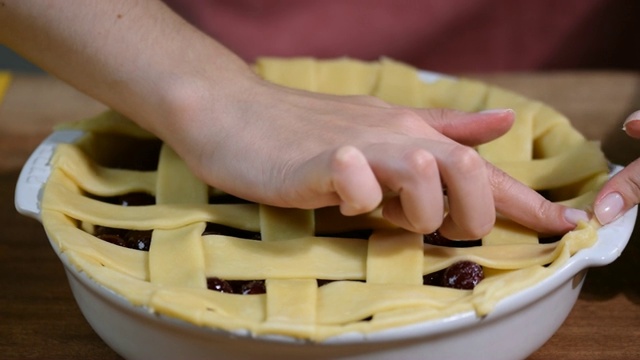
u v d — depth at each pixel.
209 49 0.91
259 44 1.24
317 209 0.90
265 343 0.81
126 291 0.83
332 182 0.80
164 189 0.93
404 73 1.03
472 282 0.86
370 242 0.87
